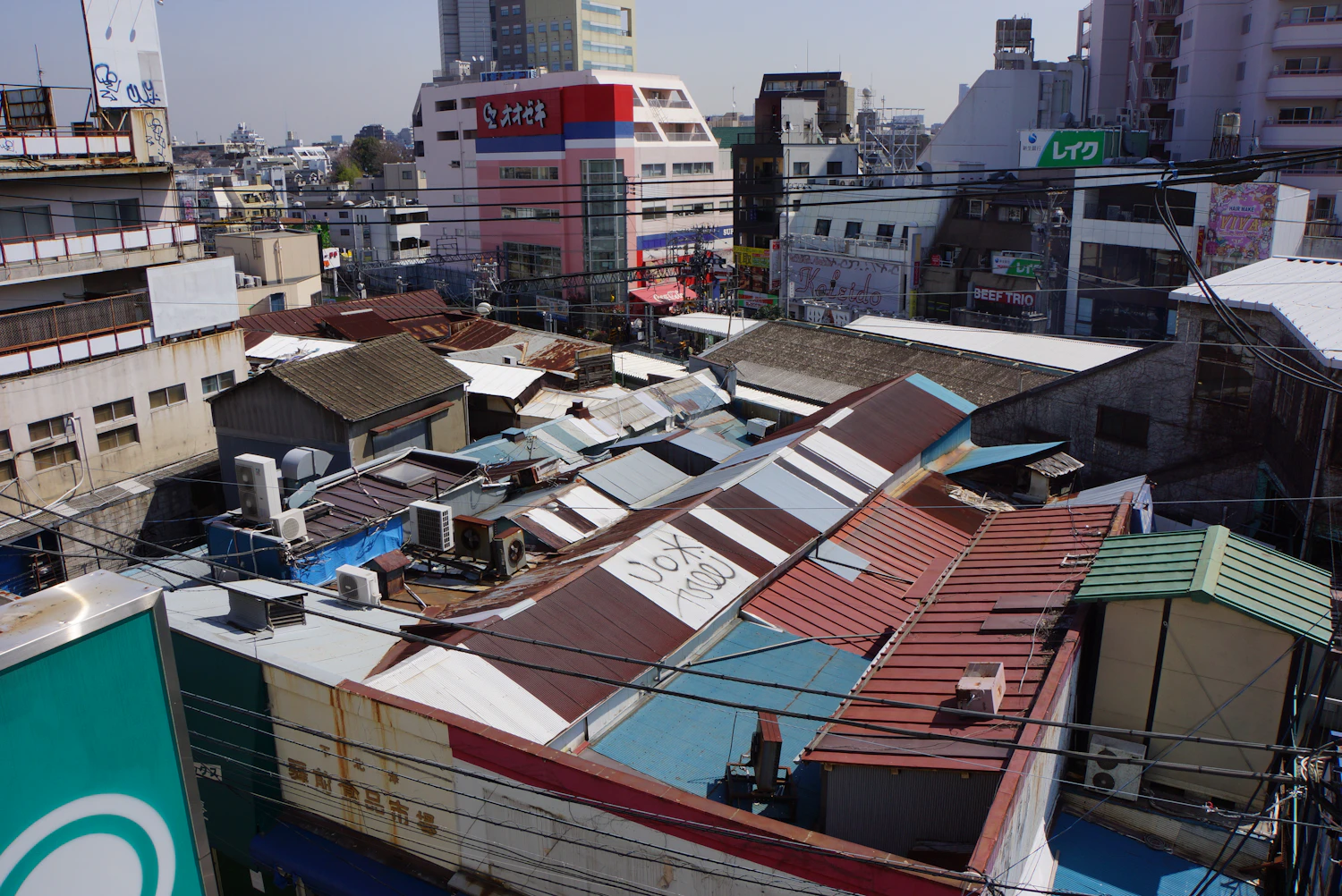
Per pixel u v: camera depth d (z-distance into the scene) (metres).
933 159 69.25
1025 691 12.28
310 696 13.05
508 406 33.56
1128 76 66.50
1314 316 19.81
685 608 16.23
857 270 60.06
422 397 28.31
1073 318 52.09
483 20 137.75
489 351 40.06
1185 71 59.69
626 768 12.97
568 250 80.69
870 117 93.56
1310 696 12.45
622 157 77.69
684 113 86.19
